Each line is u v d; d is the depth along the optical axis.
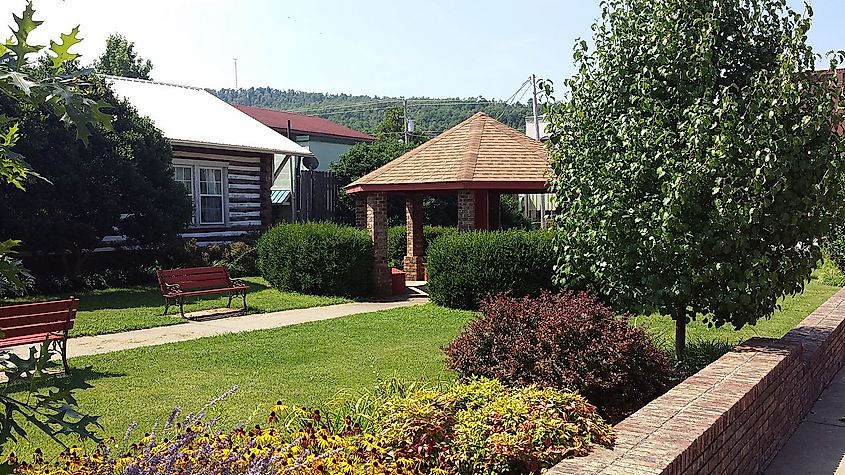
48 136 14.52
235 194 20.92
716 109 6.83
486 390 5.34
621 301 7.80
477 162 16.22
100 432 6.14
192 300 14.62
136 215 16.41
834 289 16.81
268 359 9.09
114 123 16.02
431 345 10.01
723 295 7.10
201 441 3.99
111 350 9.74
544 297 7.44
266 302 14.49
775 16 7.72
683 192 6.71
